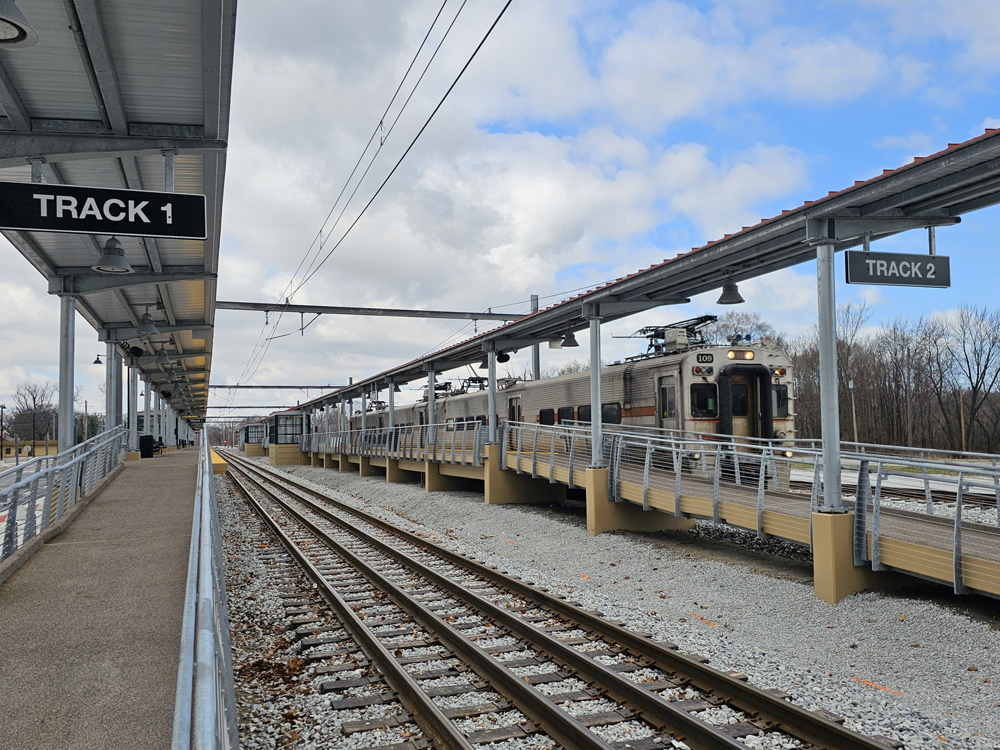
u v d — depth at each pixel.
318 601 8.99
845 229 8.30
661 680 5.95
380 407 41.16
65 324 13.34
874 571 8.24
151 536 9.48
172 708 4.21
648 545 11.66
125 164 9.61
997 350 37.19
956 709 5.36
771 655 6.57
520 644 6.98
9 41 4.83
